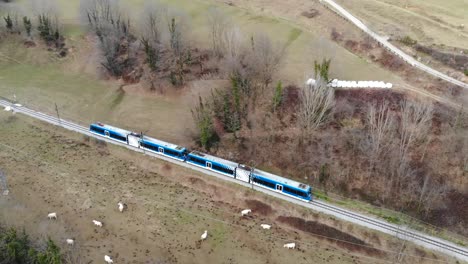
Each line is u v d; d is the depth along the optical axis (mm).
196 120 99750
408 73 107375
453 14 131625
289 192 85000
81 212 81625
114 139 100125
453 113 93250
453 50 111250
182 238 77438
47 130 103875
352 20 131625
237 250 75875
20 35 138750
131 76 123438
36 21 142750
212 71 117562
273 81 107625
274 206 84562
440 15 131000
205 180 89812
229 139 98812
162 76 119750
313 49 120938
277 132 98250
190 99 111125
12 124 105250
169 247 75500
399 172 87250
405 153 88250
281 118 99875
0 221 77500
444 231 80688
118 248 74562
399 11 134500
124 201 84812
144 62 125062
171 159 94750
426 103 94375
